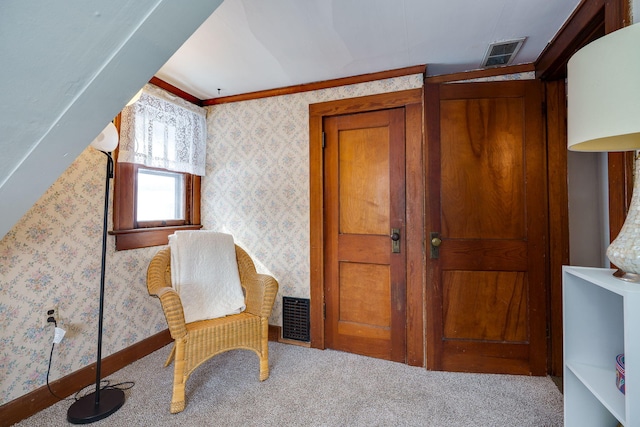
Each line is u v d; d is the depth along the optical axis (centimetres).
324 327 231
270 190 249
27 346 153
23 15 57
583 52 88
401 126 212
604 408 112
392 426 144
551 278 190
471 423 146
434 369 197
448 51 188
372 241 219
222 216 263
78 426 144
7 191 83
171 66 206
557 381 182
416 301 205
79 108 78
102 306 161
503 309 192
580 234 194
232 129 261
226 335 173
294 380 185
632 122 77
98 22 65
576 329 114
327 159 233
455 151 198
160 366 201
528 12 150
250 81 230
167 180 243
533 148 190
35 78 66
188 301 188
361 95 221
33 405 153
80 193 178
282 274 246
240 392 172
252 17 153
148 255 221
